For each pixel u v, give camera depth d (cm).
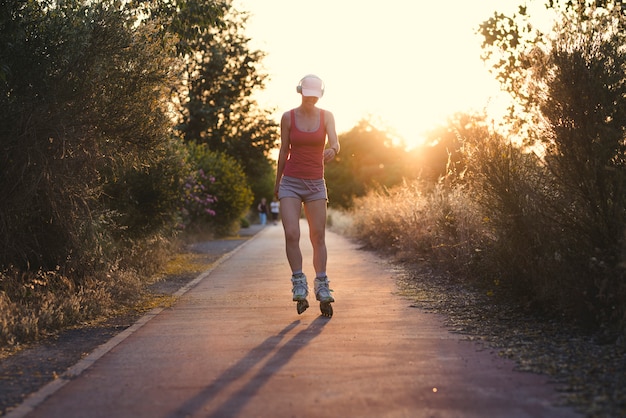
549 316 691
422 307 816
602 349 546
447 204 1227
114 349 612
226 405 429
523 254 717
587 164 646
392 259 1519
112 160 945
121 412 420
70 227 891
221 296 978
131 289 965
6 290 793
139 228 1295
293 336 645
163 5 1086
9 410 430
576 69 657
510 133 746
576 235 665
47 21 851
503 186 726
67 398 455
